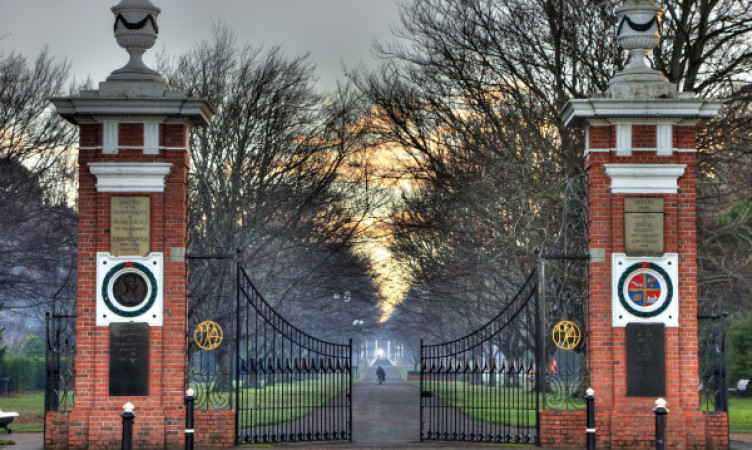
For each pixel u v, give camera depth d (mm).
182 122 22750
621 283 22531
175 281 22609
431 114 37844
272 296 50438
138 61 22859
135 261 22547
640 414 22219
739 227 33875
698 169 33438
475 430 28516
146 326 22484
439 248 48375
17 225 44750
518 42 34562
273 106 44250
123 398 22328
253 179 44125
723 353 22922
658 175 22641
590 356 22609
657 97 22609
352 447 22984
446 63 36219
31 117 43688
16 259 46188
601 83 33188
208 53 45375
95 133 22734
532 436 25641
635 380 22422
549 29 34344
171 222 22672
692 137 22781
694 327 22594
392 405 43531
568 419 22688
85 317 22516
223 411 22797
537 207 34875
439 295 50125
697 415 22266
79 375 22422
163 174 22594
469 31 35656
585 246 23969
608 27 32906
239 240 42969
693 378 22469
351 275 53812
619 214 22625
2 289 47719
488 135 36781
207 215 40125
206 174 42875
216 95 43625
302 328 71938
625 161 22625
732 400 45969
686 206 22734
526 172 34281
